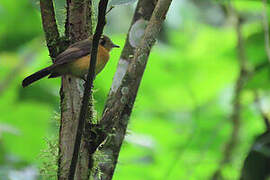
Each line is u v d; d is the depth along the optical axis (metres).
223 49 14.30
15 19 13.29
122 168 12.09
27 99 13.29
